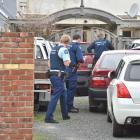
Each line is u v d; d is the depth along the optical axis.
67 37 16.08
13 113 9.66
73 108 18.58
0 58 9.62
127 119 13.22
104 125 15.77
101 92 17.84
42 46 20.20
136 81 13.34
